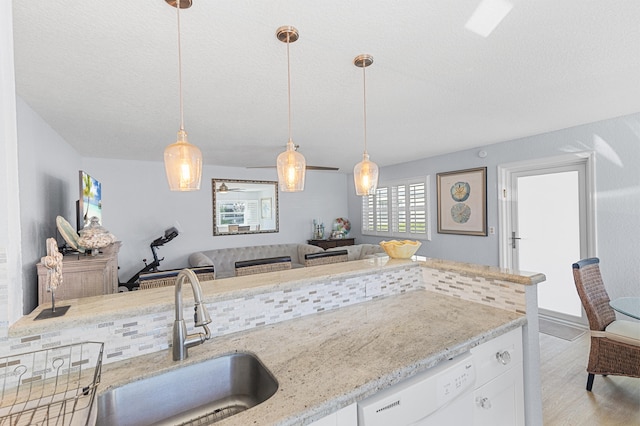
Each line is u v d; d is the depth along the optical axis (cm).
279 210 615
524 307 156
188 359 117
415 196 535
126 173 470
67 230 228
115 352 117
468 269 184
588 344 304
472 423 125
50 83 202
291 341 130
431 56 178
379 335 134
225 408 119
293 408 84
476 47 170
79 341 111
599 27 152
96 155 432
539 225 379
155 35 152
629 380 242
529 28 153
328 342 128
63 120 274
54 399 95
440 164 491
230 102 244
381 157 503
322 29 150
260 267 274
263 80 206
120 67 184
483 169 428
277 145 396
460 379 118
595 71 201
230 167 561
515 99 249
